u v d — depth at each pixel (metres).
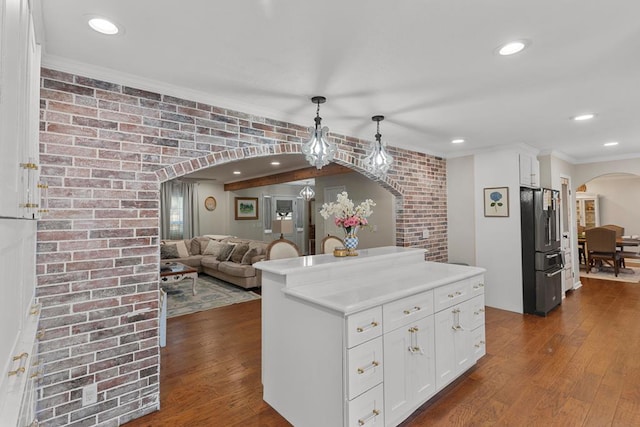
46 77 1.87
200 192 8.79
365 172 3.84
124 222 2.10
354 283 2.29
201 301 4.98
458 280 2.53
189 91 2.38
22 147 0.99
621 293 5.21
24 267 1.21
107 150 2.05
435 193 4.79
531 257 4.21
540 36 1.72
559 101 2.69
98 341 1.99
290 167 6.48
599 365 2.77
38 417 1.79
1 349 0.74
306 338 1.95
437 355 2.29
